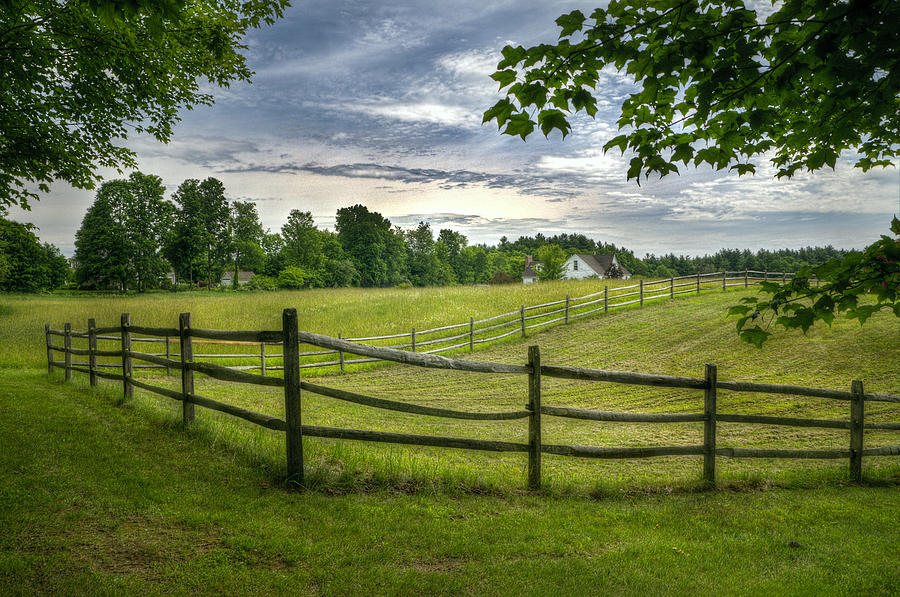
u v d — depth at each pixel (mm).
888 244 2543
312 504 3908
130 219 59344
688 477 5734
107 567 2850
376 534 3471
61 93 9352
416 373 14086
